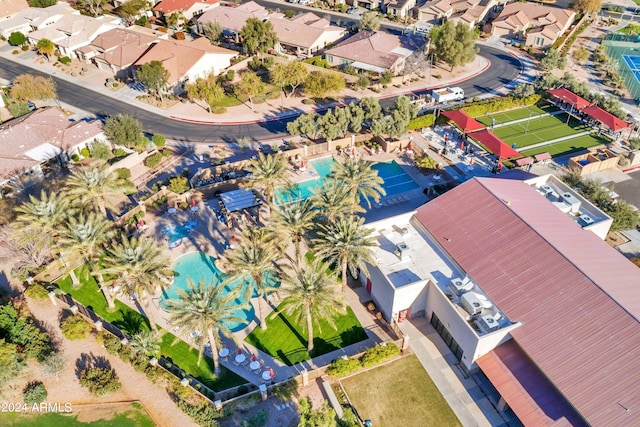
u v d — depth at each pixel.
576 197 60.44
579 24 124.94
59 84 98.06
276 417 43.31
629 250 59.94
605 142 81.06
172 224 64.75
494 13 136.38
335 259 49.09
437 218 56.12
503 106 90.81
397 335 49.94
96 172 56.31
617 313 42.25
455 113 81.94
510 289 47.03
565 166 74.75
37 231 51.91
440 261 52.62
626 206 61.28
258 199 66.75
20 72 101.69
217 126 86.06
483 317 44.47
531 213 54.25
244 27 102.69
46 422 43.62
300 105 92.69
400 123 76.12
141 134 77.12
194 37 119.56
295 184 67.81
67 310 53.44
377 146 79.38
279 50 111.88
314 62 104.62
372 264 48.41
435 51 104.50
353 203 52.69
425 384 45.91
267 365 47.53
